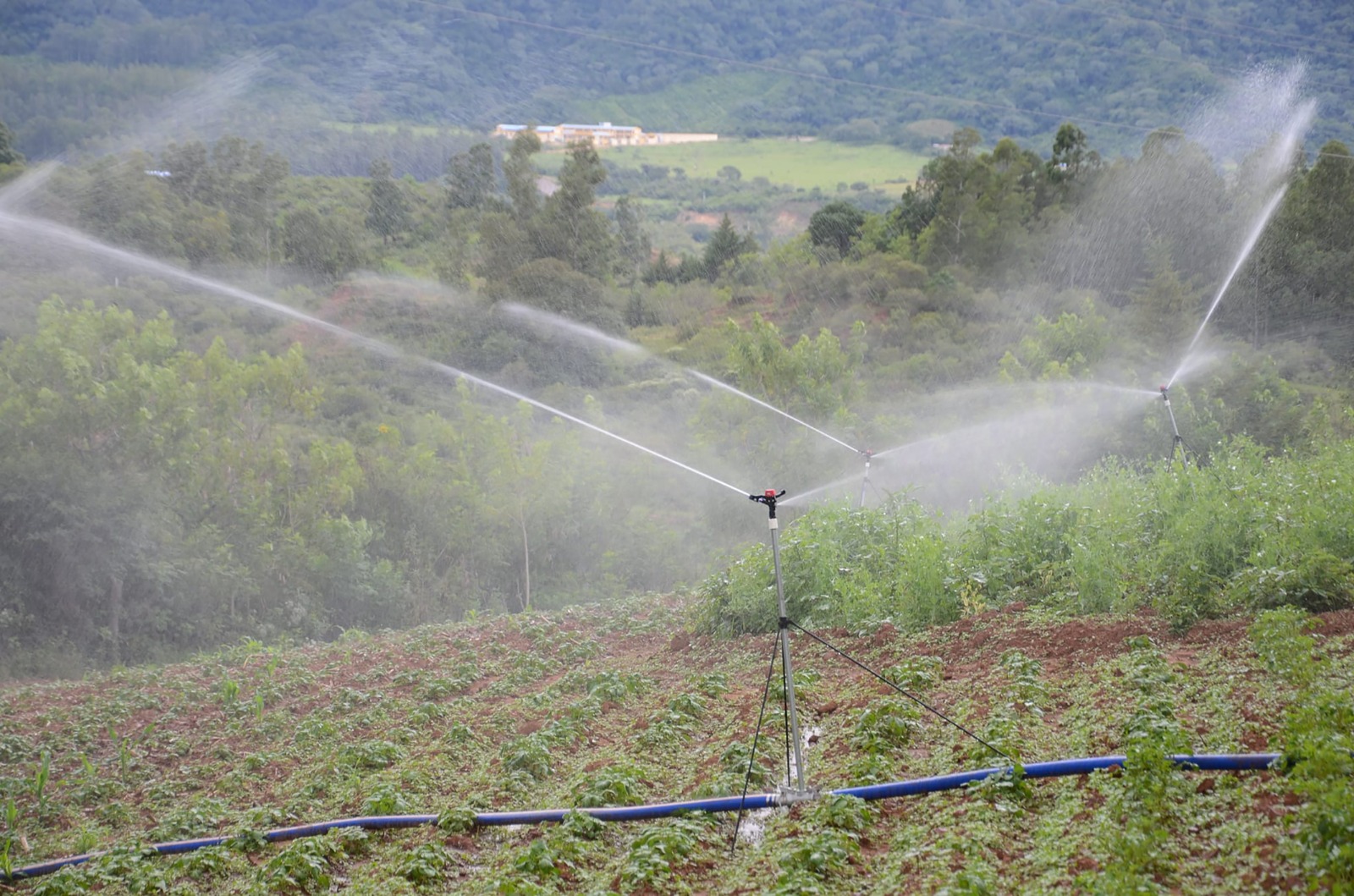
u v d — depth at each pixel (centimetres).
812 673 1242
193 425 3206
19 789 1411
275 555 3178
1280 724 815
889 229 7731
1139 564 1255
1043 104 18900
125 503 2978
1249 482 1322
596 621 2061
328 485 3369
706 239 13650
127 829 1251
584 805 963
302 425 4306
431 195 9900
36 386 3089
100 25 19175
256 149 9019
